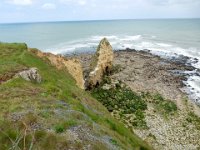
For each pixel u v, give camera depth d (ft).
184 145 133.28
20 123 63.41
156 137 138.62
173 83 223.10
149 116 161.17
